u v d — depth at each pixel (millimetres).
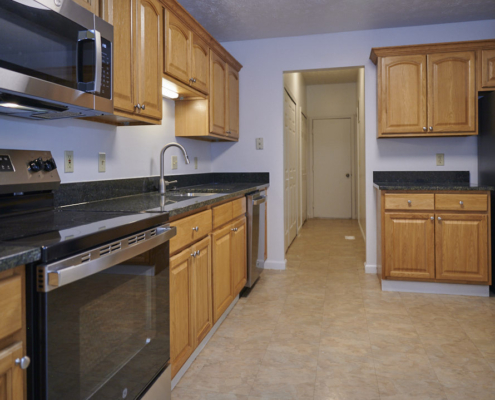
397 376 1923
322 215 7586
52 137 1862
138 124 2258
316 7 3092
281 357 2131
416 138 3598
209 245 2275
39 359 973
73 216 1506
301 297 3098
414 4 3061
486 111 3268
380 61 3316
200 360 2107
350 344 2277
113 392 1241
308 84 7328
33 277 969
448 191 3029
